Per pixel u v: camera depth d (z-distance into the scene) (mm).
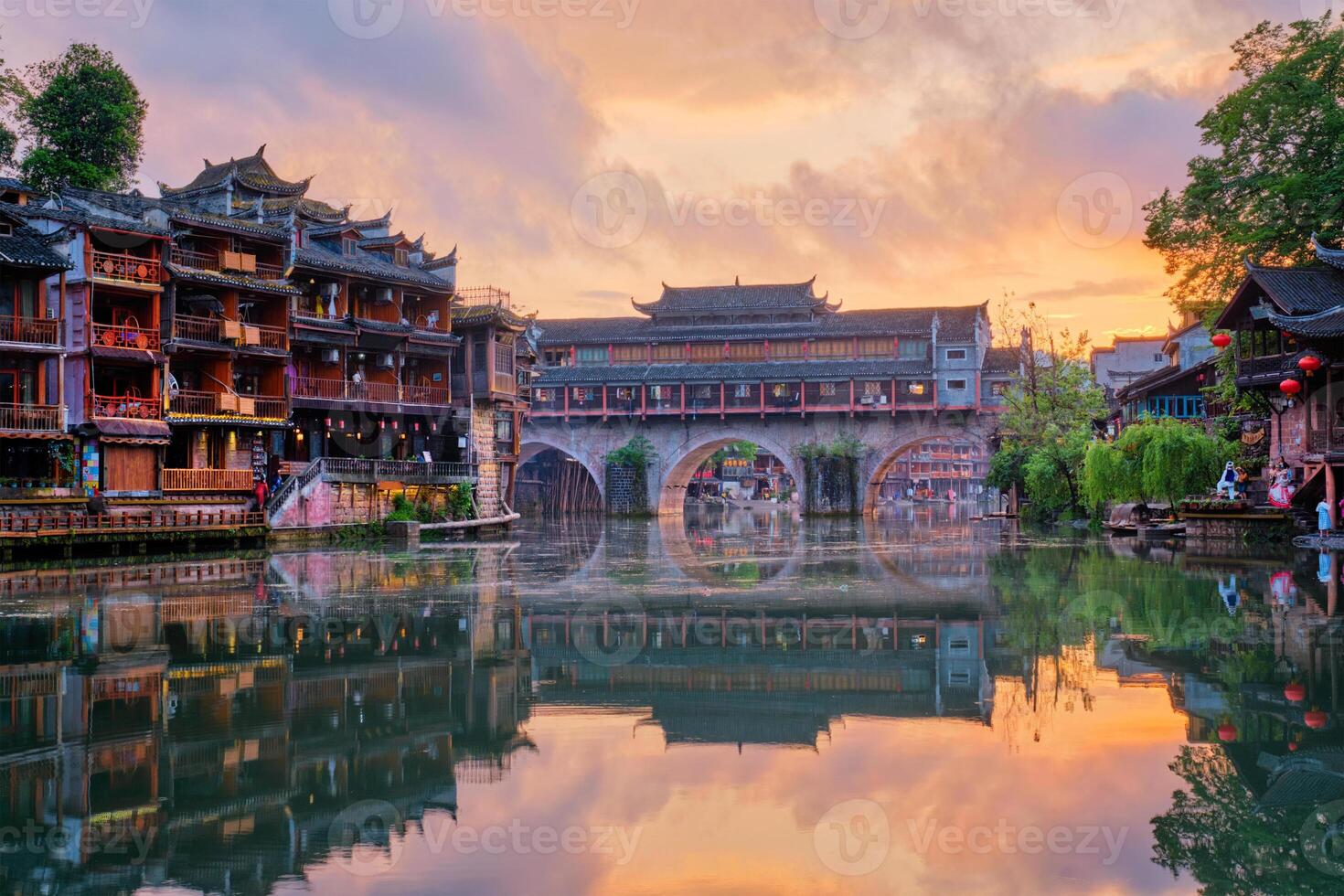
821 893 10133
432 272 69500
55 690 18047
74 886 10578
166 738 15289
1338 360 44094
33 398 44906
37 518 41969
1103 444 55781
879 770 13680
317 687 18359
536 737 15344
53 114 59562
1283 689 17453
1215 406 61625
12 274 44250
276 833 11906
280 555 45062
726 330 103625
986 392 96125
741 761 14133
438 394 66062
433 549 49531
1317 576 32094
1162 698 17016
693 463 106438
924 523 83562
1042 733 15172
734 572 37062
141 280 48656
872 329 99312
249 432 54281
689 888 10375
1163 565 36688
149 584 32781
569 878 10688
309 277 59000
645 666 20047
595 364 106500
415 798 12891
